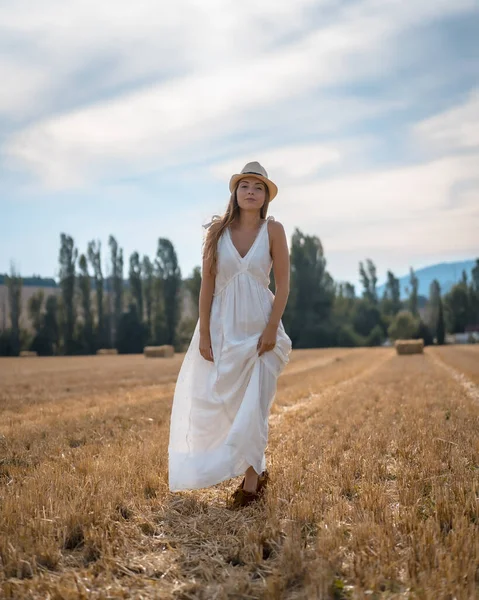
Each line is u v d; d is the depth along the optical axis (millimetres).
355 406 10047
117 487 4523
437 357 32406
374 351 46562
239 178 4527
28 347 67562
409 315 81125
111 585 3041
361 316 83938
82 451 6133
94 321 72312
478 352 39031
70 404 11492
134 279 74250
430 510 4043
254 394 4195
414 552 3250
